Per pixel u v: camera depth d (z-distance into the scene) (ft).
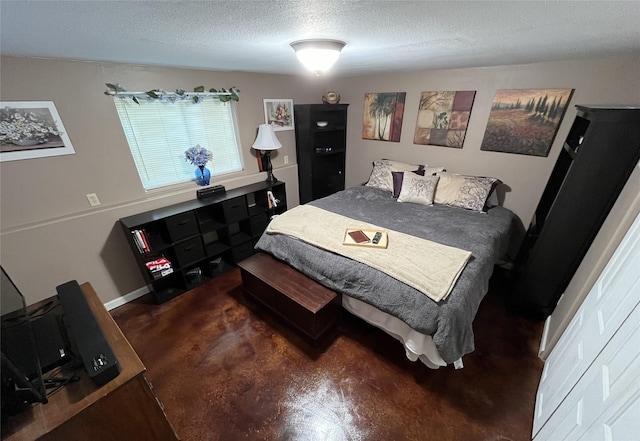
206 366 6.05
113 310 7.80
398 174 9.86
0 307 3.53
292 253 7.12
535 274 6.68
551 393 4.51
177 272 8.67
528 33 3.93
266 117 10.41
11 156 5.70
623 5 2.58
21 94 5.57
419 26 3.51
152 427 4.01
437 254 6.05
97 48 4.70
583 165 5.42
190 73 8.04
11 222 5.98
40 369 3.43
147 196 7.98
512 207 9.04
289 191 12.20
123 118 7.33
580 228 5.79
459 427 4.78
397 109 10.73
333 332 6.86
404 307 5.29
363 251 6.35
